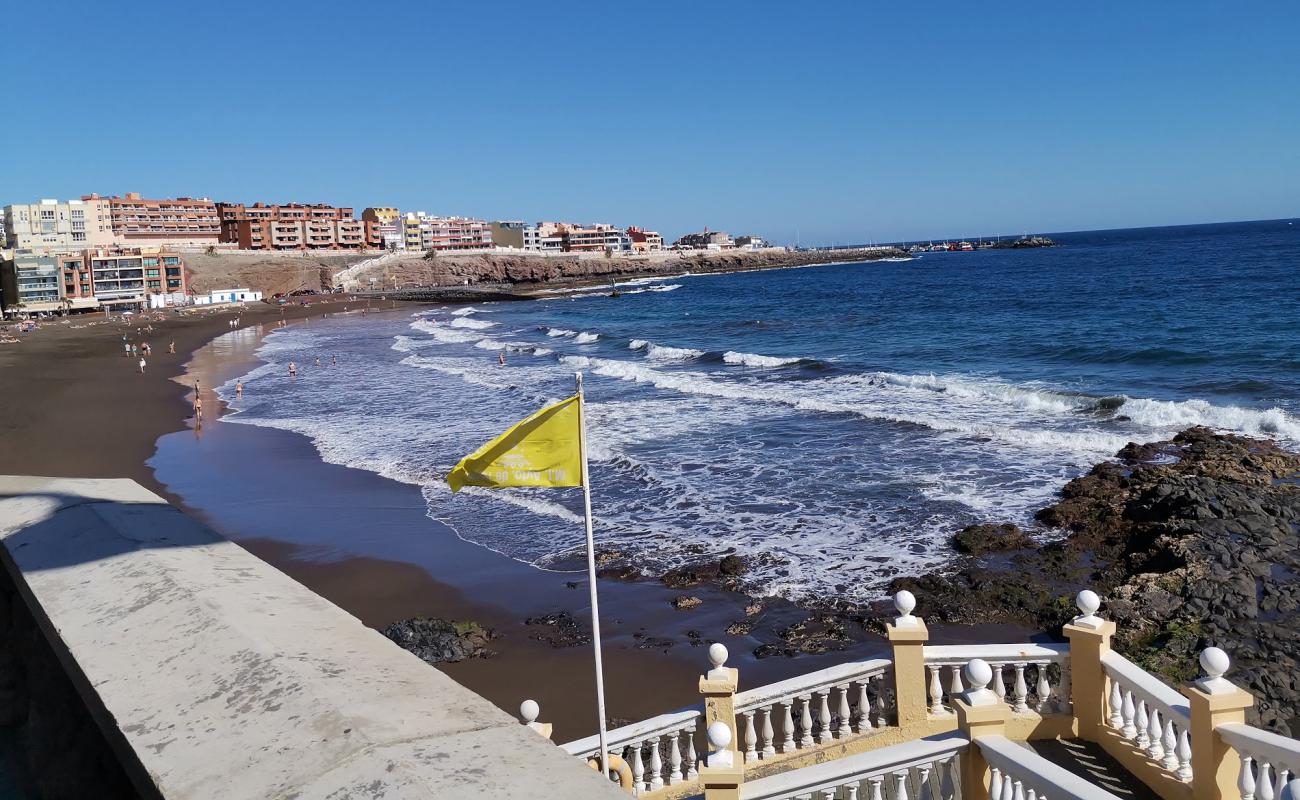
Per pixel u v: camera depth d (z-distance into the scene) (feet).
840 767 17.83
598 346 201.77
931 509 66.80
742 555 60.59
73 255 368.48
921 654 23.97
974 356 149.28
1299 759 16.76
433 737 7.70
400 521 71.67
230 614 10.20
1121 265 400.26
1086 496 65.16
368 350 213.46
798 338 198.70
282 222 517.14
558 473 20.75
